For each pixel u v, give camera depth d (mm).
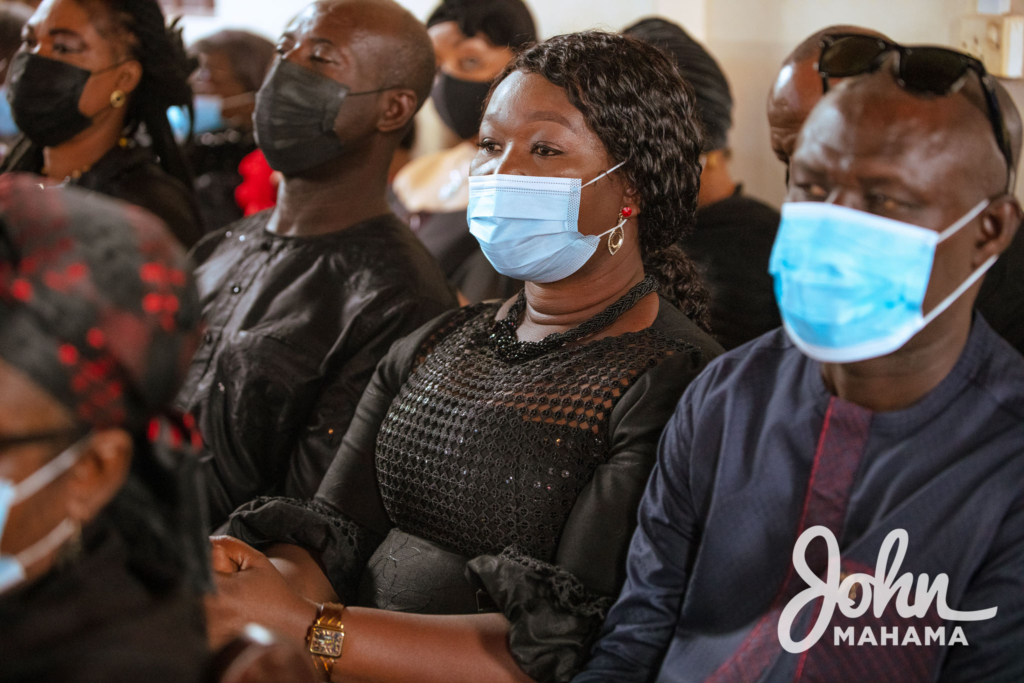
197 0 6062
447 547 1818
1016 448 1217
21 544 868
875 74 1221
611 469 1615
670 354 1728
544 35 4645
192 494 1000
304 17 2494
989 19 2830
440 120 4492
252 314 2441
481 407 1794
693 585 1374
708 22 4070
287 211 2568
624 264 1862
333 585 1889
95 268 832
